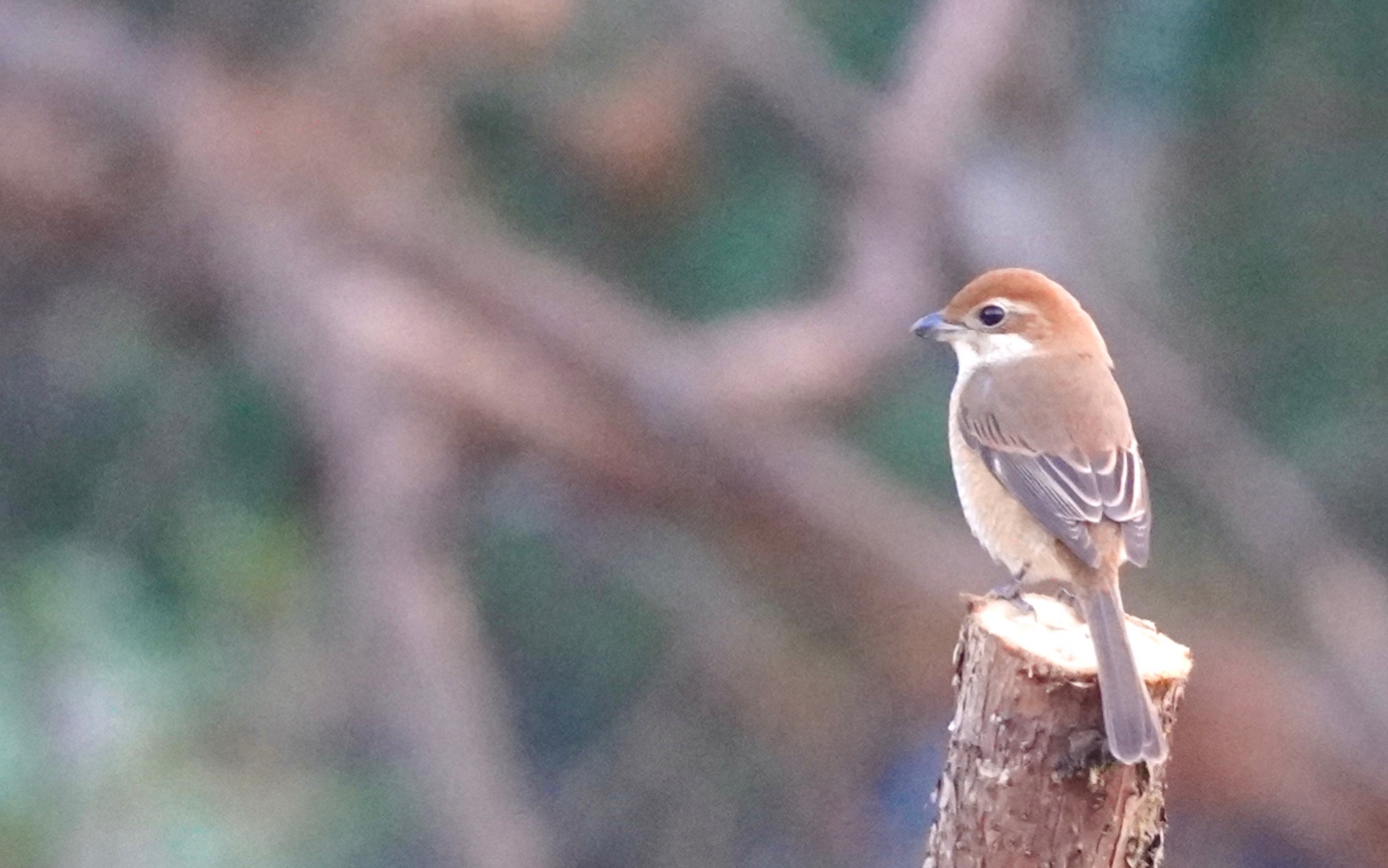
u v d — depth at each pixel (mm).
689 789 13445
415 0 11836
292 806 11391
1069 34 13789
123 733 10688
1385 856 11906
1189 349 14047
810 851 13242
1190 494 13383
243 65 12039
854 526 11625
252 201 11594
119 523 12523
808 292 13602
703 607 13383
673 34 12914
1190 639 11789
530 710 13703
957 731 6266
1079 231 13570
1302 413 14086
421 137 12266
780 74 12891
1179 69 13680
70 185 11609
